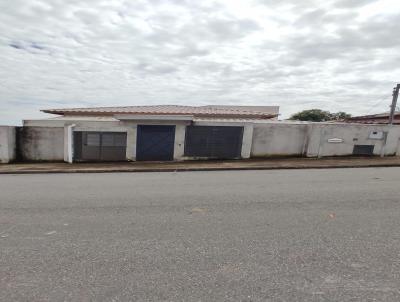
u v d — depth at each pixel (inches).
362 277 112.1
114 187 313.4
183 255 135.2
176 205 226.8
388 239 149.4
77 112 706.2
